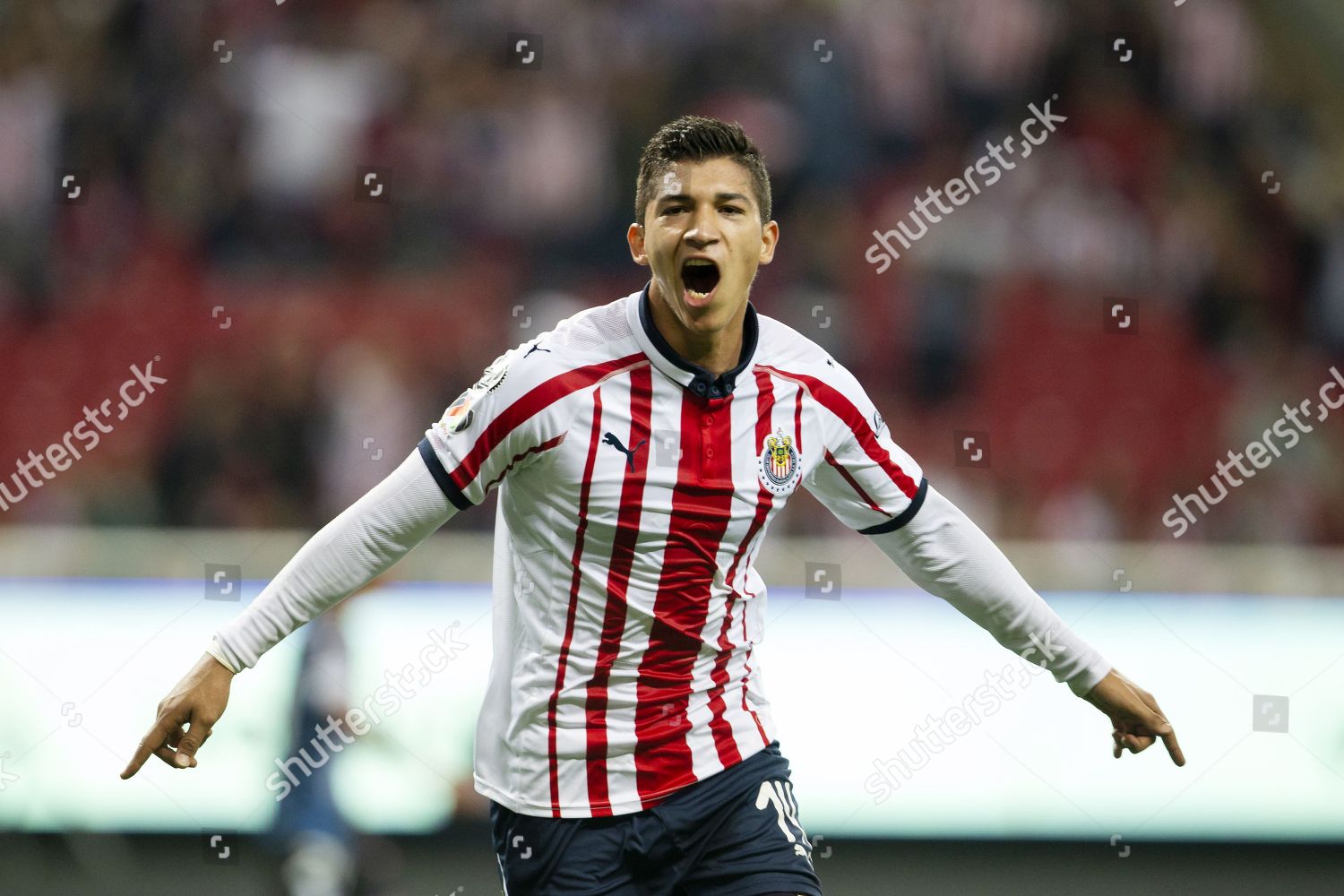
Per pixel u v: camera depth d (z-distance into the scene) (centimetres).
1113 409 3238
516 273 3325
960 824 2112
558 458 998
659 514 1008
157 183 3244
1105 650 2209
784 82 3509
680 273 980
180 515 2814
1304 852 2169
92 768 2034
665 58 3503
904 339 3231
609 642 1020
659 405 1008
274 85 3341
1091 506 3033
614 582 1016
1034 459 3114
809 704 2117
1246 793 2166
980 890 2120
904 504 1104
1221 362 3341
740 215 984
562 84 3478
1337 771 2183
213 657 996
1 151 3203
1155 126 3625
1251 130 3694
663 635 1025
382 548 1005
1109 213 3488
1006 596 1116
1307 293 3531
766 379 1034
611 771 1026
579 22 3525
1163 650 2208
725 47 3519
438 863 2036
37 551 2084
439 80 3431
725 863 1027
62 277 3133
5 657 2044
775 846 1026
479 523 2458
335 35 3441
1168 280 3447
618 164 3438
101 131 3259
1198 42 3662
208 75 3334
